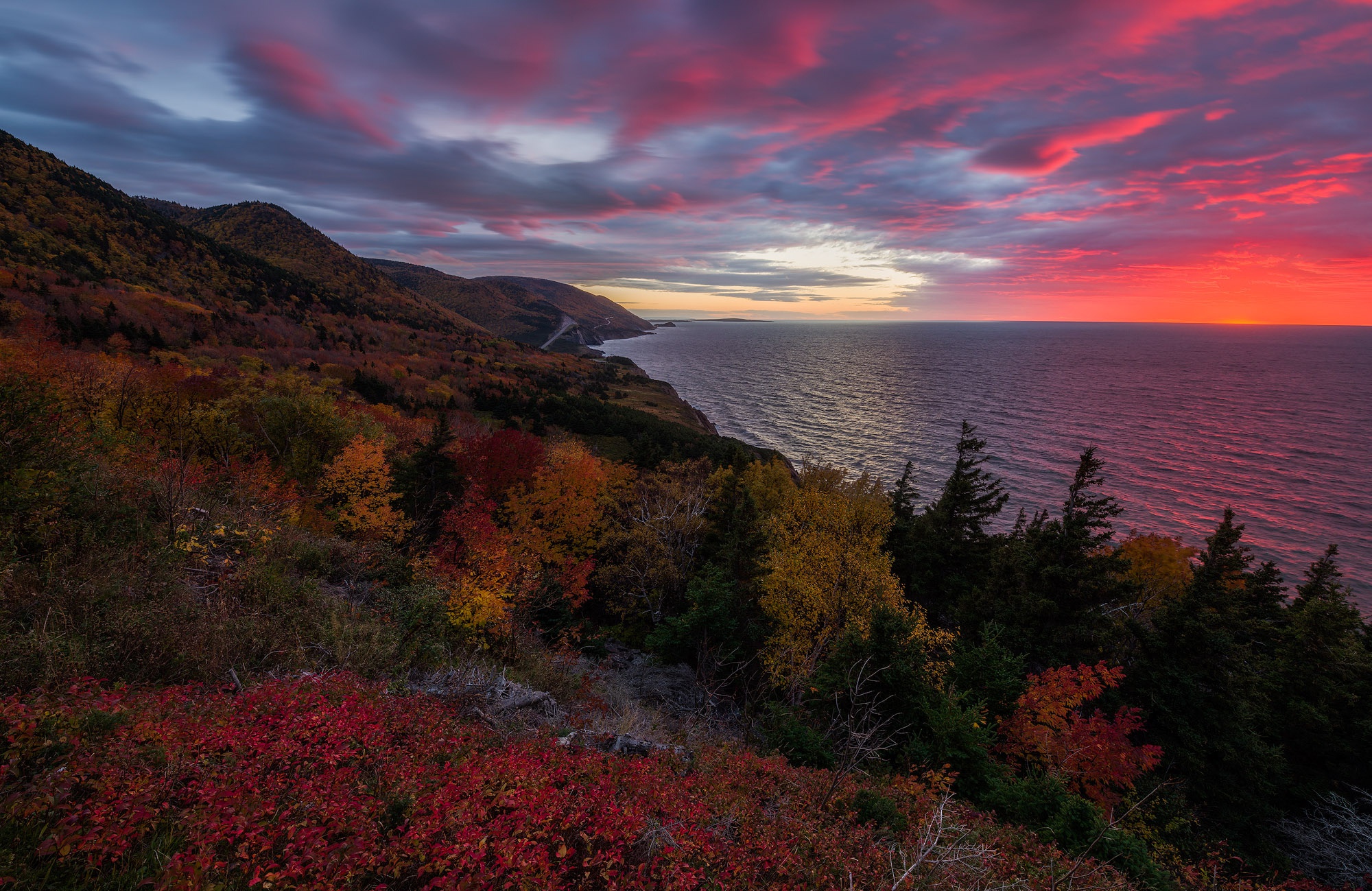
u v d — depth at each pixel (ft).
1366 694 66.39
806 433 490.08
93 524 36.27
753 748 45.44
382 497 93.35
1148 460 420.77
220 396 127.85
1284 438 502.38
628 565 113.09
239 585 38.60
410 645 41.60
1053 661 70.85
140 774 16.87
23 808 14.57
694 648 81.66
